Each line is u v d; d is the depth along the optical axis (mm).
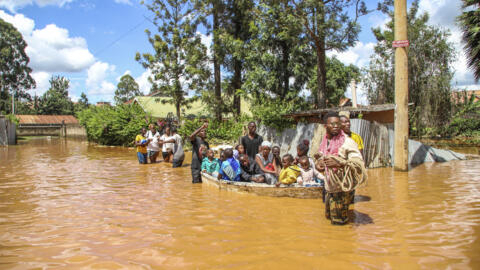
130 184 8344
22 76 61406
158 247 3891
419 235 4117
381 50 23812
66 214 5500
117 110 23016
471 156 13008
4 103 56938
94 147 23016
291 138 12867
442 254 3498
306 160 6680
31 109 63094
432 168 10180
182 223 4848
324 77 16484
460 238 3973
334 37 15281
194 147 8602
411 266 3219
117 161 13922
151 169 11312
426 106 20250
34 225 4883
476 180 7973
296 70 18312
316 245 3840
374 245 3805
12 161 13938
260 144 8164
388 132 11148
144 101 29234
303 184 6621
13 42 59656
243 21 20031
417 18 22656
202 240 4098
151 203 6199
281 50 19641
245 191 6840
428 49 21297
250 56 19172
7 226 4848
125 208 5844
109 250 3836
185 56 20922
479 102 20391
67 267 3395
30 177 9578
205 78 20656
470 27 12523
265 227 4578
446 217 4891
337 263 3326
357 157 4324
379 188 7238
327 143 4715
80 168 11609
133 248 3879
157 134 13266
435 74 20953
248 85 18953
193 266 3338
